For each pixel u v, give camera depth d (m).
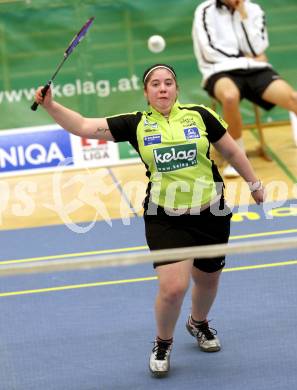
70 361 12.57
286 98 20.91
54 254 17.47
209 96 22.39
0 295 15.34
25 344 13.21
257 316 13.90
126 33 23.03
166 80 11.16
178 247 11.13
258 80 21.30
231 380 11.84
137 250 17.34
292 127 23.11
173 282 11.03
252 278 15.45
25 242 18.28
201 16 21.41
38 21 22.61
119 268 16.34
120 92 23.33
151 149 11.12
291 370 12.02
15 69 22.77
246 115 24.41
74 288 15.52
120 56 23.12
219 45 21.34
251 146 23.36
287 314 13.89
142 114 11.35
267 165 21.95
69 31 22.78
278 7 23.56
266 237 17.59
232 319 13.84
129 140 11.46
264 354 12.58
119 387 11.77
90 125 11.27
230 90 20.69
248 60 21.30
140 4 22.91
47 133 22.47
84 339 13.33
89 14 22.75
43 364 12.50
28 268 9.88
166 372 12.02
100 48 23.00
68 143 22.50
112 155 22.67
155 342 12.20
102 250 17.50
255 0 23.45
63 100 23.17
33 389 11.71
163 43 17.81
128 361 12.52
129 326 13.73
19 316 14.38
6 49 22.62
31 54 22.75
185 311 14.25
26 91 22.89
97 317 14.16
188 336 13.40
